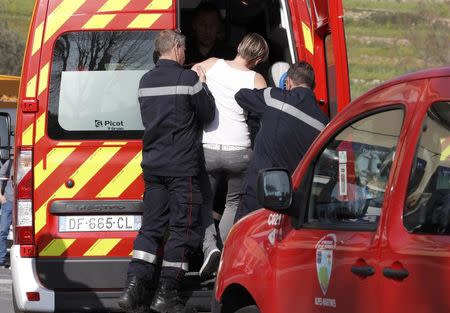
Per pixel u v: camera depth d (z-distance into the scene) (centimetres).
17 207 2486
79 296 2472
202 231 2481
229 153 2530
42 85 2483
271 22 2908
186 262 2439
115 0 2503
